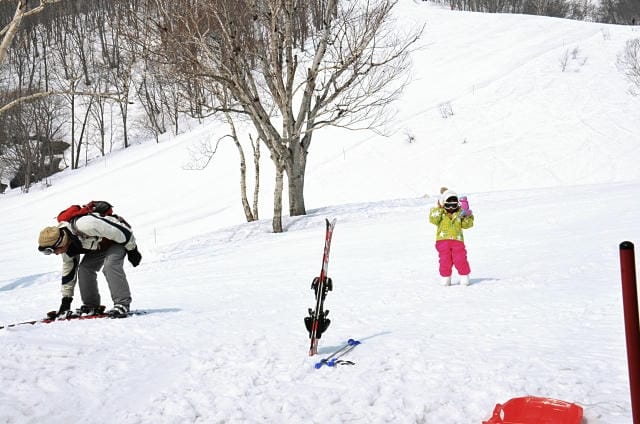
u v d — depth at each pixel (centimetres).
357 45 2483
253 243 1914
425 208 2333
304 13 2541
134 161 5225
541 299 712
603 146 3906
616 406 372
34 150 6444
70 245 700
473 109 4578
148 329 638
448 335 574
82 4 7775
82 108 6988
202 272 1320
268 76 2330
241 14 2219
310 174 4119
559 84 4722
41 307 948
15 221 4231
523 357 486
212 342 586
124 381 469
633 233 1198
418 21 6869
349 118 4647
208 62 2252
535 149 4003
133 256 752
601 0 11981
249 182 4166
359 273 1088
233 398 430
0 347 533
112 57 6500
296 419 391
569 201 1933
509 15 6894
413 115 4662
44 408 412
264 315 729
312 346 530
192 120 6306
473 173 3847
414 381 448
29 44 7494
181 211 3866
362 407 404
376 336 591
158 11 2198
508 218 1698
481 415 381
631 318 257
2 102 5991
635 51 4803
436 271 1034
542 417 346
